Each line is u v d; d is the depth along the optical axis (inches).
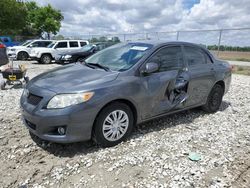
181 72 177.9
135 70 152.3
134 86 147.3
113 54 176.2
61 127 127.3
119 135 147.1
